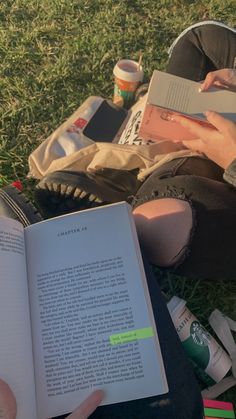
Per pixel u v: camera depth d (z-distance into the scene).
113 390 0.38
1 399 0.35
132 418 0.40
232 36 0.69
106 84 0.79
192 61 0.70
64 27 0.84
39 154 0.66
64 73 0.78
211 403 0.53
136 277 0.40
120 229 0.41
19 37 0.82
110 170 0.59
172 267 0.54
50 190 0.56
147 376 0.38
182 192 0.51
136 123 0.63
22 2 0.85
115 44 0.82
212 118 0.52
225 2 0.88
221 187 0.52
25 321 0.39
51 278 0.41
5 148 0.71
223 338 0.59
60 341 0.39
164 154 0.57
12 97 0.76
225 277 0.56
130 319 0.39
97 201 0.55
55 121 0.74
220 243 0.52
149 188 0.54
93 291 0.40
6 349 0.38
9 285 0.39
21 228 0.42
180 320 0.54
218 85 0.56
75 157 0.61
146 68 0.81
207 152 0.55
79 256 0.41
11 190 0.53
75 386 0.38
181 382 0.42
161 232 0.51
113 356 0.39
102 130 0.68
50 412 0.38
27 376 0.38
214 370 0.56
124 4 0.87
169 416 0.40
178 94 0.54
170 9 0.88
